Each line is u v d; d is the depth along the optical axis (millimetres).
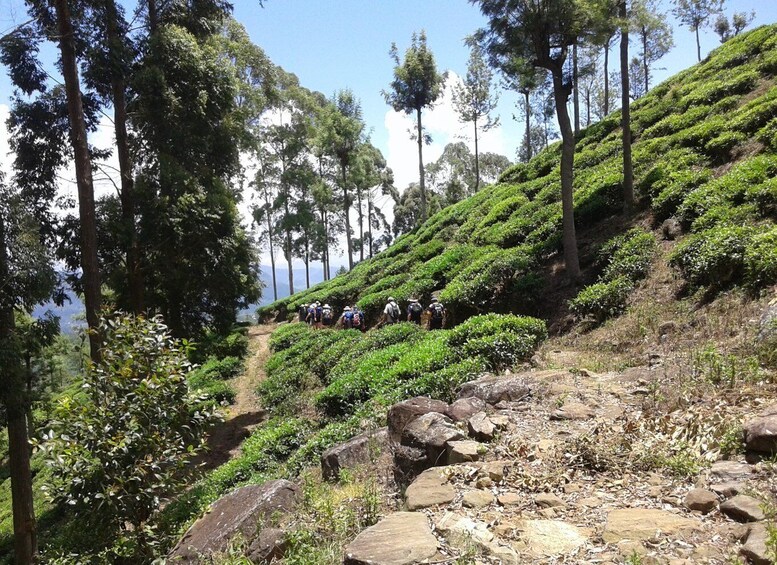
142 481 6262
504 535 3572
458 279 15852
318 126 38938
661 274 11469
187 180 14492
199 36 17031
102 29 13961
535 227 17562
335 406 11031
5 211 10500
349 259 38750
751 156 13602
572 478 4410
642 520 3490
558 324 12344
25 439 11234
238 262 16375
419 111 33125
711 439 4520
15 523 11094
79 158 12094
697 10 34406
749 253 8898
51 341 11555
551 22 12219
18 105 13789
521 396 6754
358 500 5215
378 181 44125
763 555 2791
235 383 21000
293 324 28297
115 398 6512
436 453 5371
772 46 21047
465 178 58656
